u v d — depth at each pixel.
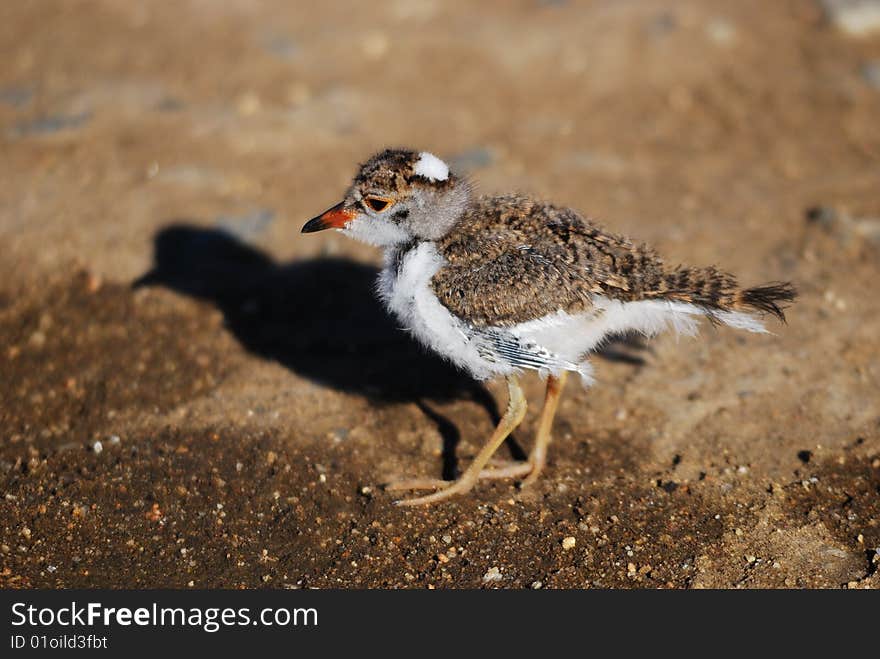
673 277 9.05
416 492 9.91
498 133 15.87
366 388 11.25
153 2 19.38
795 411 10.70
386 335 12.11
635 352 11.65
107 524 9.46
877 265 12.88
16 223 13.38
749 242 13.34
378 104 16.50
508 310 8.97
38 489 9.79
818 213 13.79
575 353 9.48
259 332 12.05
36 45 17.92
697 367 11.38
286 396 11.07
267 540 9.36
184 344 11.77
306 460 10.22
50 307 12.19
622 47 18.08
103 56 17.62
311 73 17.27
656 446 10.41
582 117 16.45
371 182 9.58
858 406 10.71
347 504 9.76
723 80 17.44
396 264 9.70
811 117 16.48
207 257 13.09
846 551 9.09
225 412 10.81
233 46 17.98
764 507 9.58
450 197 9.51
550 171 14.88
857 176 14.93
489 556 9.19
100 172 14.55
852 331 11.73
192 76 17.08
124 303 12.28
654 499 9.75
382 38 18.31
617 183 14.66
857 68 17.67
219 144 15.31
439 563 9.12
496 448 10.06
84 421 10.70
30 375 11.28
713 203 14.25
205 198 14.08
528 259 9.11
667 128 16.23
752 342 11.66
